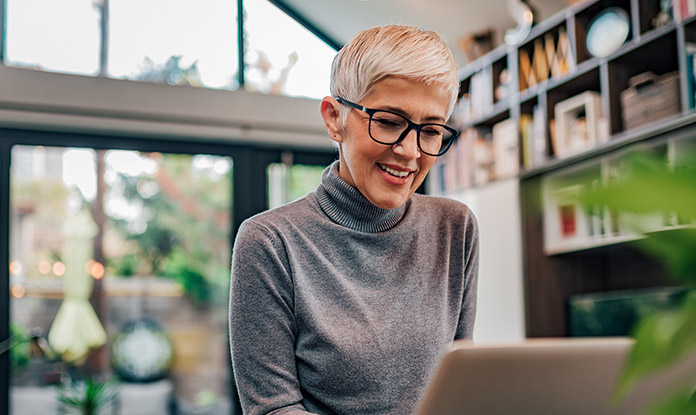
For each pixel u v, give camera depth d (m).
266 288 1.14
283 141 4.70
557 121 3.92
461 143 4.69
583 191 0.26
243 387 1.14
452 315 1.27
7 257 4.14
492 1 4.44
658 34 3.22
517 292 4.08
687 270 0.27
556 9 4.41
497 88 4.46
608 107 3.48
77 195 4.29
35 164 4.24
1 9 4.20
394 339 1.16
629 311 3.52
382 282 1.20
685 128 3.11
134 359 4.29
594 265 4.18
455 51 4.95
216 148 4.59
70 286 4.23
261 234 1.16
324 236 1.20
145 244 4.38
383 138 1.09
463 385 0.62
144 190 4.42
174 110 4.42
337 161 1.25
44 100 4.14
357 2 4.59
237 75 4.64
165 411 4.30
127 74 4.39
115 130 4.33
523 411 0.63
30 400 4.11
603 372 0.63
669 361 0.26
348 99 1.12
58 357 4.17
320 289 1.17
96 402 4.15
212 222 4.54
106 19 4.40
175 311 4.38
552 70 4.00
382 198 1.13
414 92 1.07
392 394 1.15
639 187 0.25
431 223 1.28
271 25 4.76
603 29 3.61
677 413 0.29
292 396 1.12
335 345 1.13
